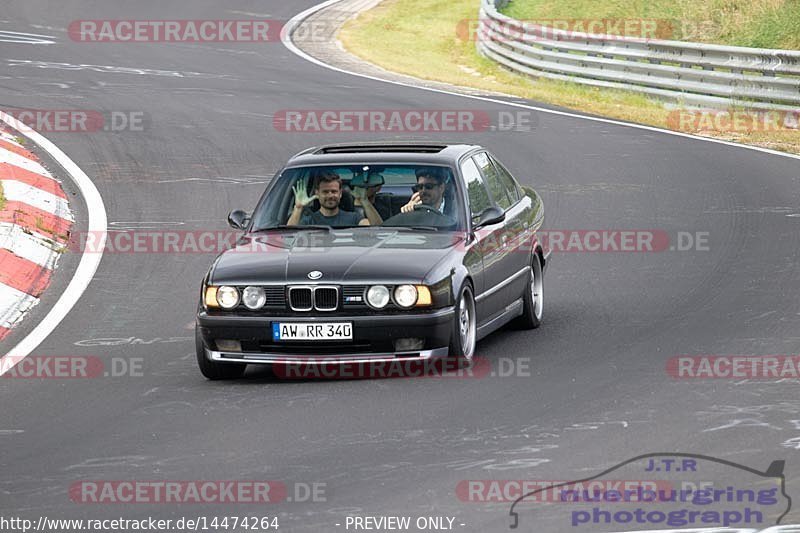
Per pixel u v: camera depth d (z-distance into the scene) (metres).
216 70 85.75
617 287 37.88
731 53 71.50
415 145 33.31
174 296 37.81
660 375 27.52
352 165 31.53
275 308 27.86
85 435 24.50
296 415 25.28
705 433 23.06
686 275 38.88
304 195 31.28
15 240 41.31
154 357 31.17
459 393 26.56
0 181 48.62
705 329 31.92
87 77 79.94
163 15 113.56
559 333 32.56
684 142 64.25
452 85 82.88
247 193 52.53
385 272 27.89
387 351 27.81
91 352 31.80
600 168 57.91
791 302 34.44
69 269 41.03
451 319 28.02
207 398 27.02
